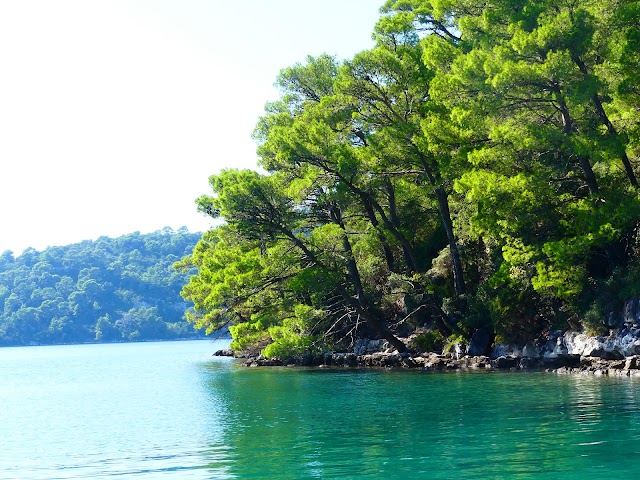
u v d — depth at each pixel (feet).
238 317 194.18
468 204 148.15
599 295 114.01
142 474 56.29
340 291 152.25
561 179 118.93
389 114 153.17
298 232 160.86
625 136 111.65
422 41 157.79
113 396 128.16
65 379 190.60
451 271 157.48
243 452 62.54
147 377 174.81
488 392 93.40
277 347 158.51
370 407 86.84
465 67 125.90
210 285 188.24
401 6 183.52
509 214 118.01
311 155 149.07
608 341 109.19
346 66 149.79
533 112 121.60
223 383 136.87
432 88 134.82
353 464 54.95
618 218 111.04
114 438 75.92
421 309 161.27
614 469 49.55
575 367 115.24
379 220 175.73
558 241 114.21
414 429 68.85
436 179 146.72
